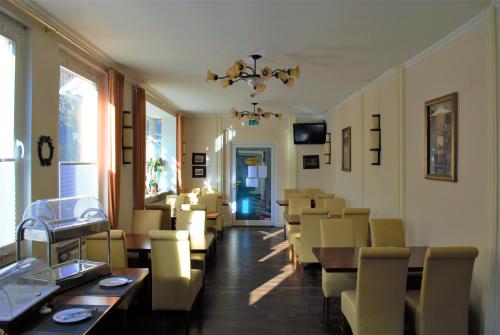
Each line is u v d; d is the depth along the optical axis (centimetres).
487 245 288
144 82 549
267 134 943
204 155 938
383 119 515
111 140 436
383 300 270
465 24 316
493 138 280
